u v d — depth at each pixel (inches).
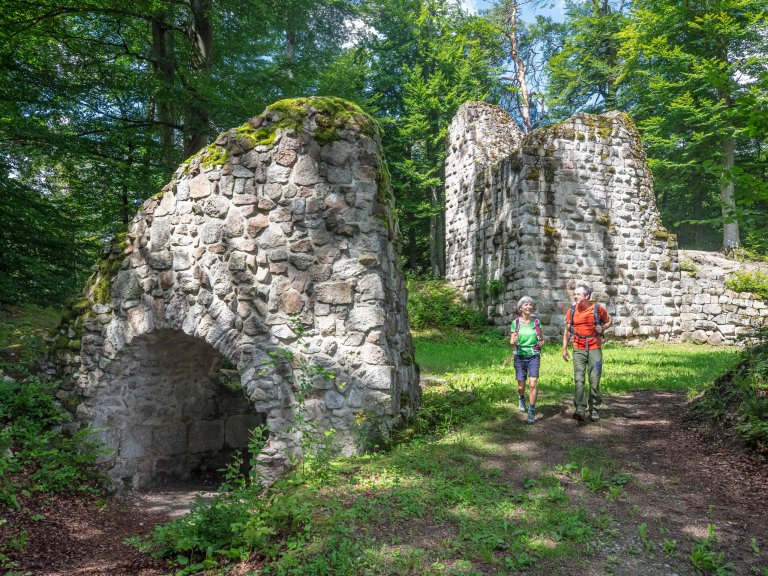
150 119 554.9
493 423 268.8
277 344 247.9
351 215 249.9
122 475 300.2
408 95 1111.6
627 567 144.8
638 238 637.3
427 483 196.9
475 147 745.6
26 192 456.1
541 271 606.5
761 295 642.8
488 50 1188.5
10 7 438.9
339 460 225.5
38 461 273.4
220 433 353.7
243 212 256.7
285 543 164.9
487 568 144.0
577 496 188.2
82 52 488.7
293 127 252.5
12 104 452.8
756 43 781.3
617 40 1067.9
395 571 142.9
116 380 298.8
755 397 230.7
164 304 277.3
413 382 282.2
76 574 192.1
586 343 267.9
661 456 223.5
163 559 193.9
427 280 843.4
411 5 1133.1
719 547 153.3
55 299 479.5
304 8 553.9
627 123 650.2
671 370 395.5
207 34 507.2
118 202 553.9
